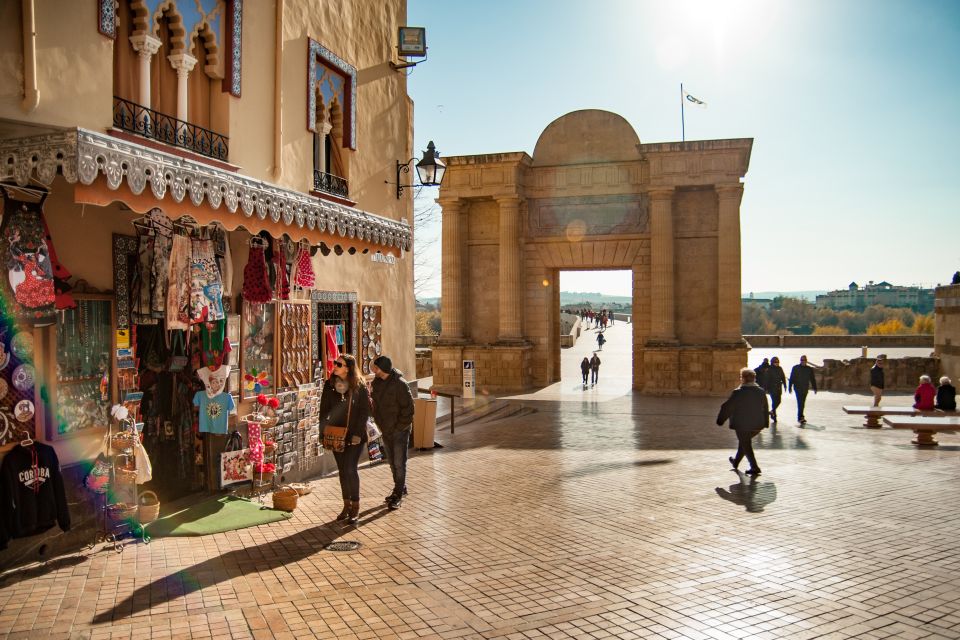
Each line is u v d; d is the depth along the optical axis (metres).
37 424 6.22
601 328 71.06
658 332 26.33
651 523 8.06
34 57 5.72
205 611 5.31
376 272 12.28
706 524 8.02
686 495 9.51
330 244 8.22
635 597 5.75
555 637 4.99
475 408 19.84
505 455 12.73
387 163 12.55
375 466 11.41
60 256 6.46
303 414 9.97
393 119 12.79
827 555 6.88
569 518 8.27
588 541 7.34
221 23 8.13
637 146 26.34
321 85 10.55
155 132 7.21
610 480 10.49
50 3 5.91
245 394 8.83
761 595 5.81
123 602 5.43
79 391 6.62
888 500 9.21
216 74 8.10
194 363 8.26
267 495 9.00
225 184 6.28
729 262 25.88
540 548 7.09
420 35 12.63
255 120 8.71
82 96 6.20
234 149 8.30
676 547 7.14
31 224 5.99
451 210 28.80
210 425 8.24
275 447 9.29
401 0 13.15
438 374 28.72
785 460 12.34
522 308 28.80
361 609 5.44
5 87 5.58
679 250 26.98
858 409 16.78
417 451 13.09
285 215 7.11
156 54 7.37
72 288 6.52
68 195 6.53
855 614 5.42
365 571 6.33
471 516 8.33
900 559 6.77
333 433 7.94
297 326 9.87
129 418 7.08
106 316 6.93
